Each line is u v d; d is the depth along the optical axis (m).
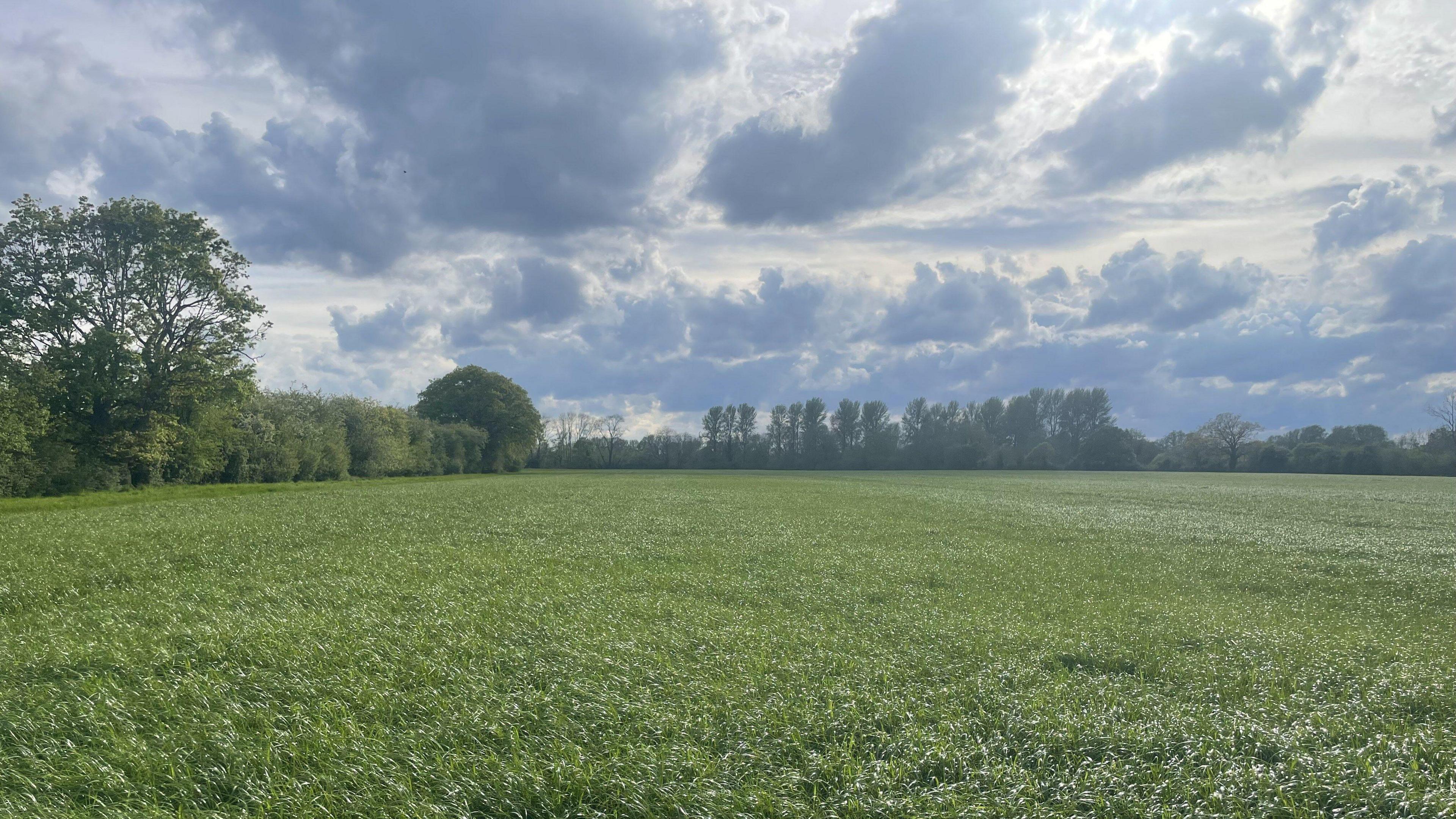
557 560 16.95
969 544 21.50
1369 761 5.81
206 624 9.84
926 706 7.24
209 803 5.42
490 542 19.95
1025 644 9.86
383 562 15.94
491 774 5.64
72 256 37.22
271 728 6.45
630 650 9.05
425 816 5.11
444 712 6.86
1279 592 14.76
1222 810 5.30
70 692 7.30
